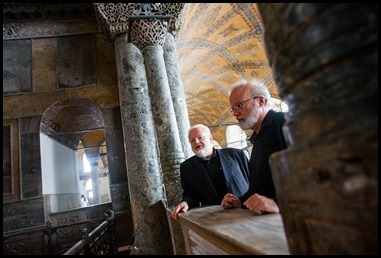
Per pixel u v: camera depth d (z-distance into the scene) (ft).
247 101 6.46
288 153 2.04
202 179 8.50
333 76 1.67
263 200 4.63
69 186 30.60
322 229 1.76
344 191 1.54
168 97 11.41
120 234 19.70
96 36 24.27
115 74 23.16
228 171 8.25
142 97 16.98
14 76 22.45
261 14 2.39
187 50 36.60
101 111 22.21
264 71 42.73
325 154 1.65
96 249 9.52
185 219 6.48
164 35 11.87
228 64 44.01
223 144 64.13
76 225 19.86
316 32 1.72
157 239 14.17
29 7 22.81
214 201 8.16
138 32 11.51
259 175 5.72
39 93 22.27
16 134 21.35
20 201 20.26
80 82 22.81
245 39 37.88
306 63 1.81
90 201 76.18
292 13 1.88
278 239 2.84
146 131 16.14
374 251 1.40
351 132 1.49
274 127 5.68
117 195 20.48
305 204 1.89
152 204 14.73
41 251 17.40
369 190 1.41
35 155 21.24
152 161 15.58
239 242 2.97
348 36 1.58
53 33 23.84
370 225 1.41
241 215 5.02
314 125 1.82
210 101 58.23
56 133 25.81
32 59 23.08
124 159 21.18
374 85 1.49
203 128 8.61
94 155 49.57
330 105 1.69
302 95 1.93
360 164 1.44
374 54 1.52
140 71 17.66
